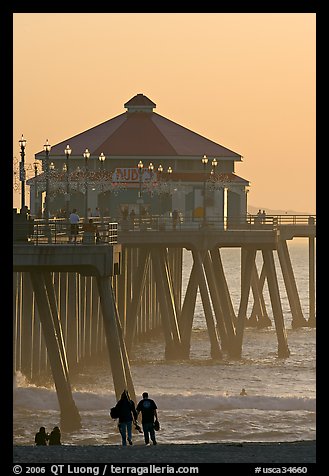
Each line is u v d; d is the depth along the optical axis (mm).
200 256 199000
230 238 199250
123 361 133125
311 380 176250
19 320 155875
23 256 122125
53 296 132125
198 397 146375
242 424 135375
